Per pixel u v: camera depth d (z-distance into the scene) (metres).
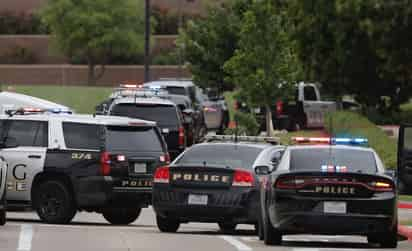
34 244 53.56
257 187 62.03
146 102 101.06
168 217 63.09
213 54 155.00
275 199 54.00
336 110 134.75
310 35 126.50
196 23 159.50
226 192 61.94
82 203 68.56
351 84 129.88
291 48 122.75
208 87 155.62
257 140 70.94
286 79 119.25
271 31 118.69
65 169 68.62
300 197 53.44
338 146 57.12
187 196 62.31
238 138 71.44
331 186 53.38
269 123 122.50
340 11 119.62
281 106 137.50
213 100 153.00
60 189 68.62
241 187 61.94
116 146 69.19
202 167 62.38
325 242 59.72
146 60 172.00
